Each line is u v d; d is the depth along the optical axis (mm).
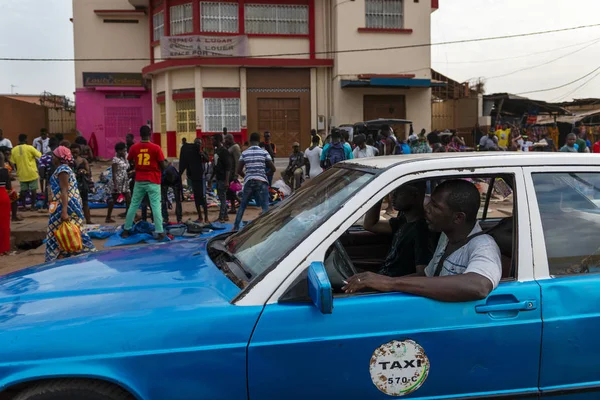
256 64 22203
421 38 22688
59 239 6051
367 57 22391
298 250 2355
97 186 13273
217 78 22281
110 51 25531
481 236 2654
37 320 2238
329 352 2248
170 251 3207
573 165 2639
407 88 22984
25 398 2105
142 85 25641
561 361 2420
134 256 3143
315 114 22984
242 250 2814
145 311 2258
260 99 22734
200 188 10352
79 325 2191
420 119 23188
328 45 22812
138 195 8492
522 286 2445
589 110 31219
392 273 3125
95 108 25719
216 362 2188
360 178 2693
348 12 22156
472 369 2350
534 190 2588
